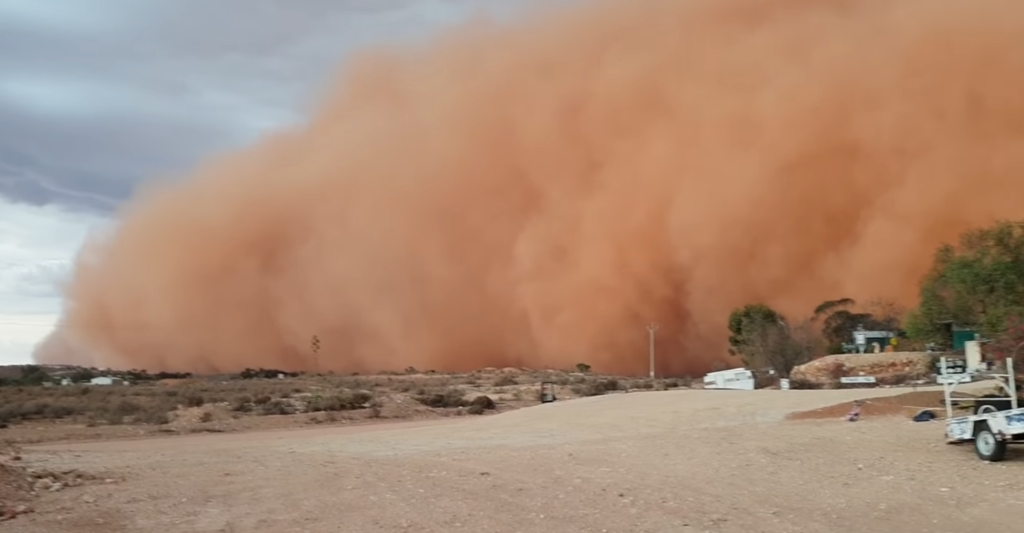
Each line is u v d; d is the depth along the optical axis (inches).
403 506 299.7
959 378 462.6
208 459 504.7
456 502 305.6
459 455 482.9
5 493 335.3
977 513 270.2
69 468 445.7
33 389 1712.6
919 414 525.7
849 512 275.0
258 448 609.3
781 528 253.0
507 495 319.0
